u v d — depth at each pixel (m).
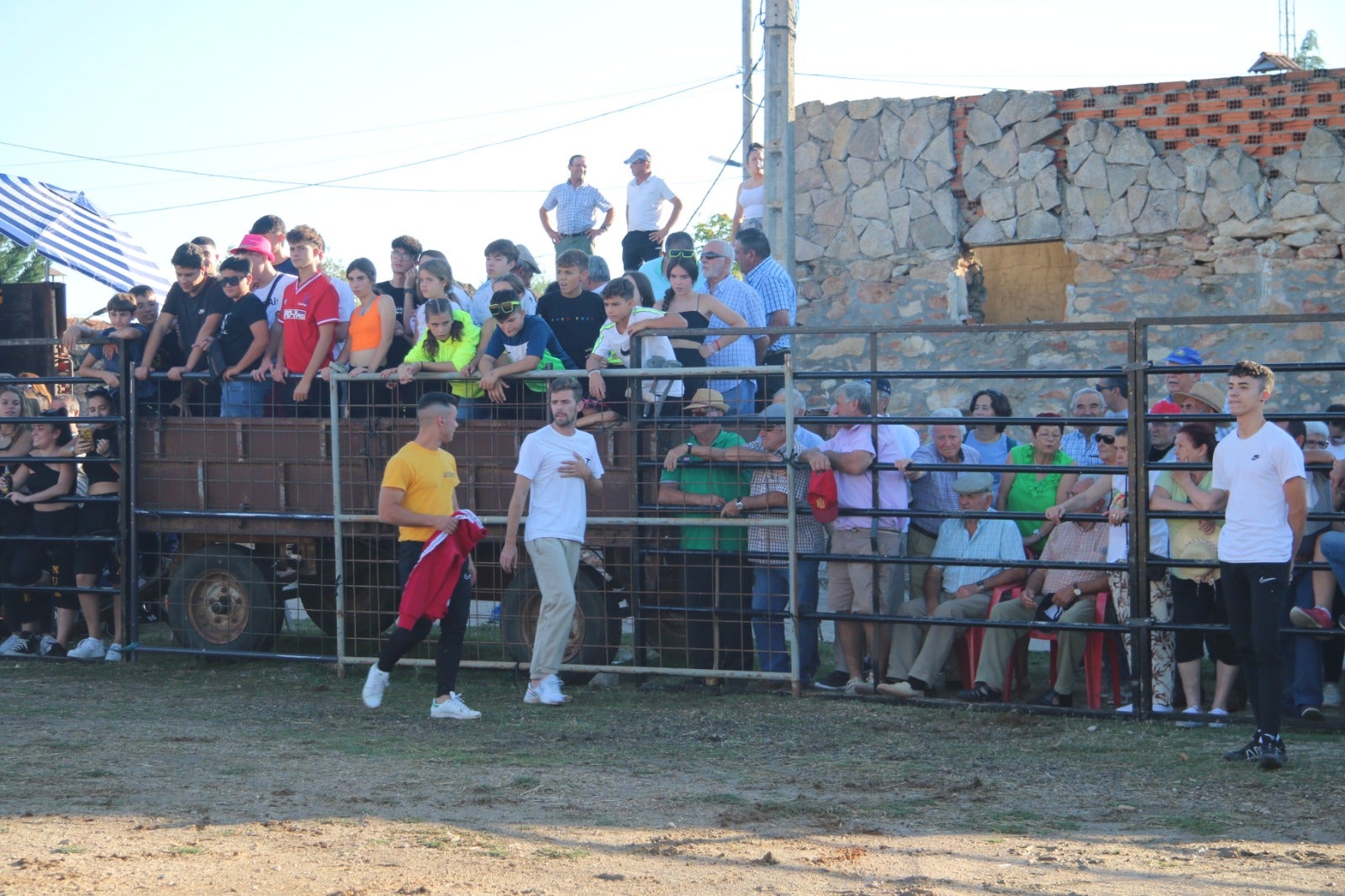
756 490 13.97
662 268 17.61
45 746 11.16
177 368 15.92
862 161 21.47
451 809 8.96
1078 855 8.01
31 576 16.48
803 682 14.01
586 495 14.09
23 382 16.47
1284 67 26.55
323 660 15.19
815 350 21.56
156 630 18.25
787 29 21.67
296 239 15.42
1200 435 12.46
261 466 15.50
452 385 14.95
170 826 8.30
